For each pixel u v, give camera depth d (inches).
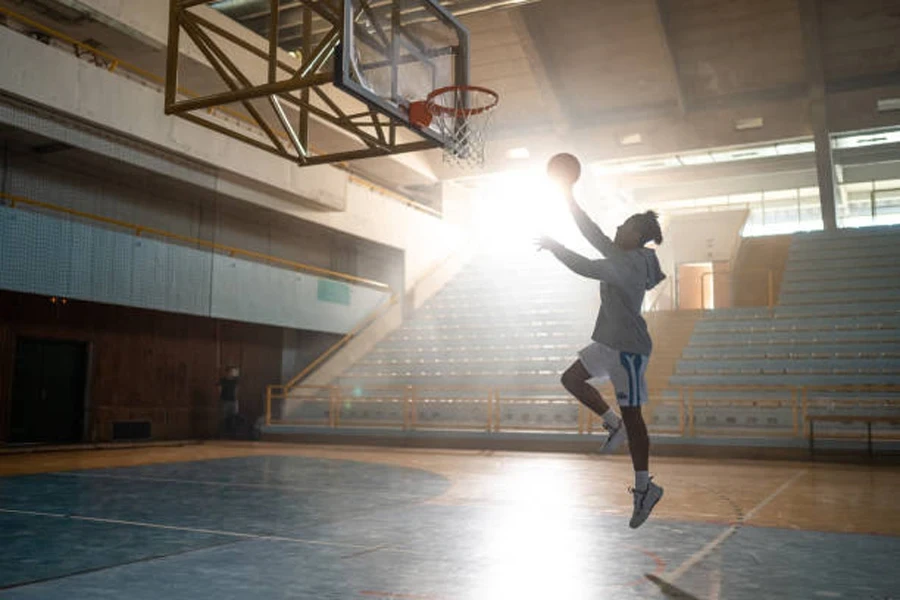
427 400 755.4
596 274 160.4
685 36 908.0
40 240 544.7
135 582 166.1
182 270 661.3
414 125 371.2
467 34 412.5
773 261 1104.2
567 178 162.4
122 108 583.2
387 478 406.3
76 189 638.5
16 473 425.4
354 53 331.3
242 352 822.5
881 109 914.1
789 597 156.7
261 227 819.4
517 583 167.5
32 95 518.3
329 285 847.1
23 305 609.6
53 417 635.5
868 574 180.1
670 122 991.6
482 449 637.3
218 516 268.1
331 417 722.2
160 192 708.7
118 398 683.4
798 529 250.5
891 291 810.8
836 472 467.5
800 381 668.1
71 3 573.3
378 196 922.1
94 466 471.5
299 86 331.3
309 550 205.0
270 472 435.8
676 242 1181.1
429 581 168.6
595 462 524.7
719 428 625.9
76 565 184.1
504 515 274.7
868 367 674.2
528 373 780.0
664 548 213.2
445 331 933.2
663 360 764.6
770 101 943.0
